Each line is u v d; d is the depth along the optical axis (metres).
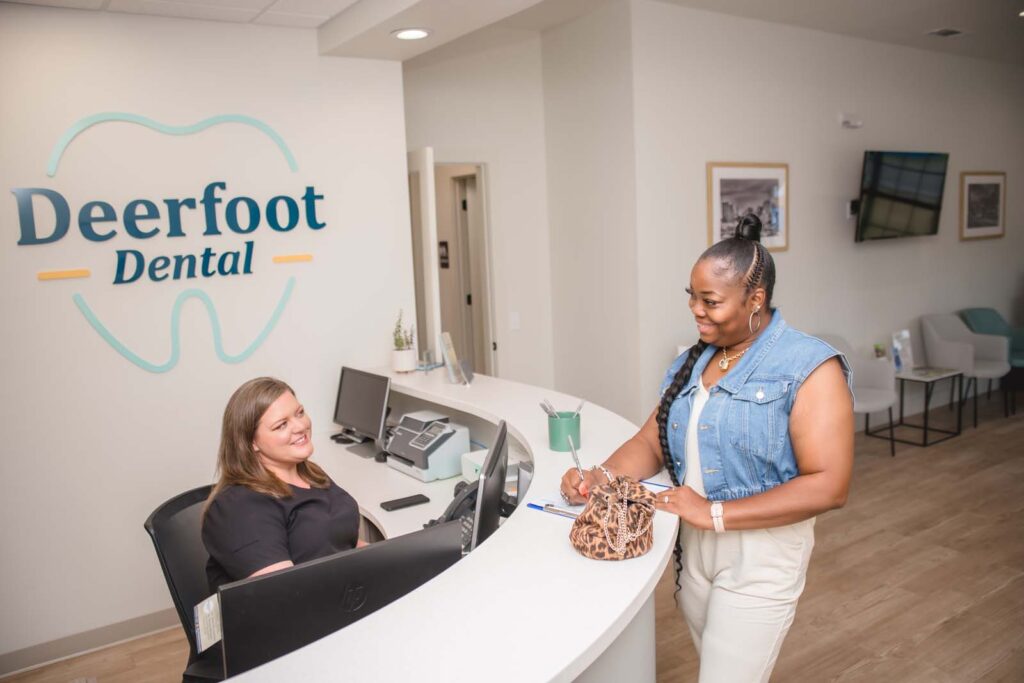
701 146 4.84
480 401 3.03
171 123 3.29
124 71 3.17
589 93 4.81
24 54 2.98
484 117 5.01
